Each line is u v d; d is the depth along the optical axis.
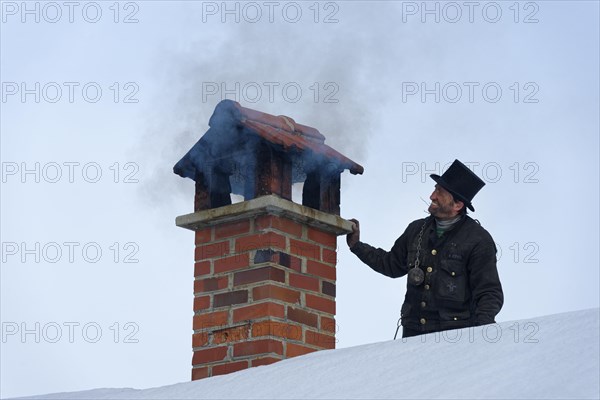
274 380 7.99
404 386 7.01
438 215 11.35
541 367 6.67
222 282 11.60
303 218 11.59
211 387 8.34
